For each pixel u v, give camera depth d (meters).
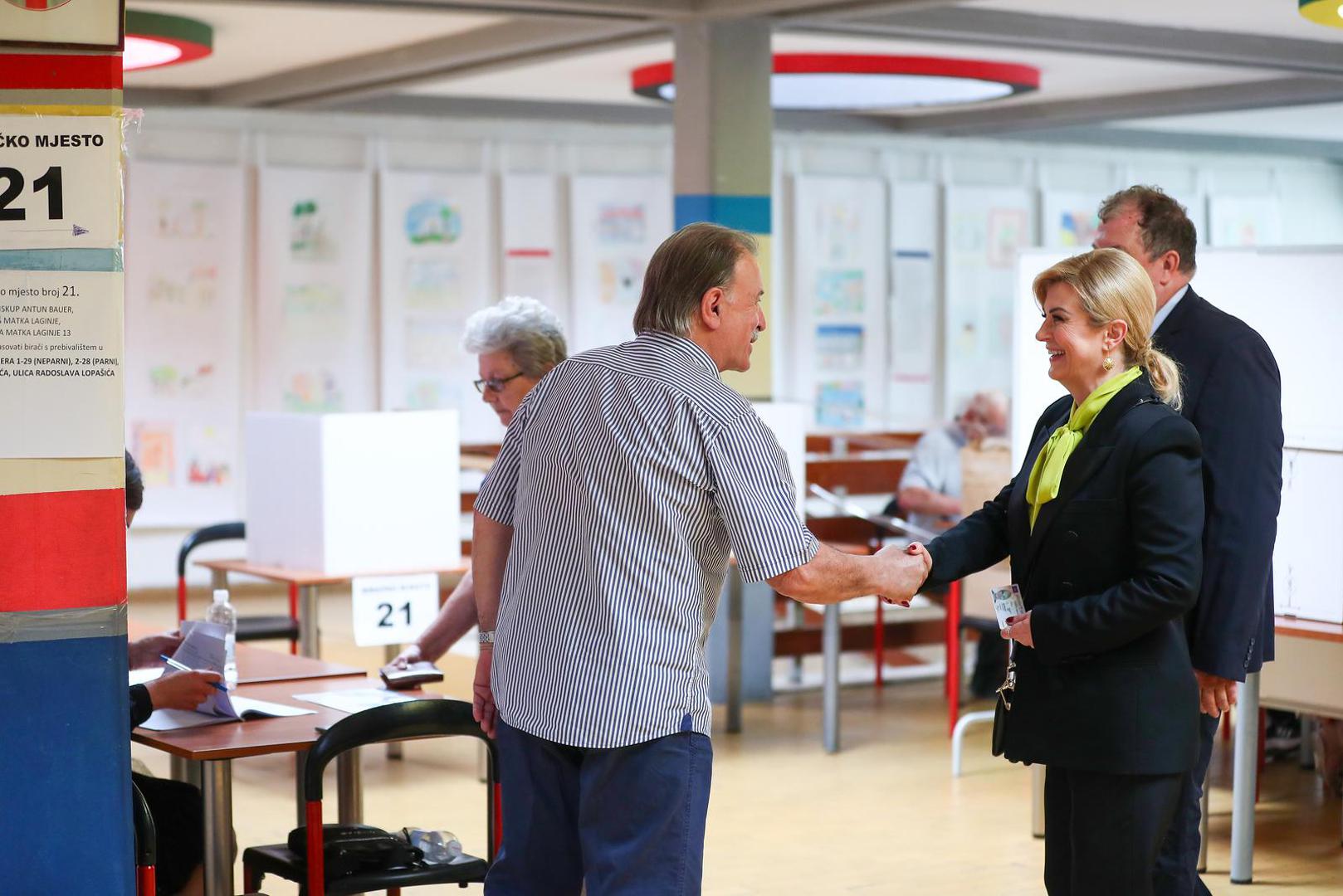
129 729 2.56
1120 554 2.92
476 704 3.28
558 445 2.80
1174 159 14.86
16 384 2.46
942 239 13.77
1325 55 9.18
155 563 11.20
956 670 6.90
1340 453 4.71
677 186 7.66
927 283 13.70
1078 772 2.98
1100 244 3.53
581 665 2.71
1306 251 4.74
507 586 2.91
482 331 3.70
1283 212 15.38
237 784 6.10
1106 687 2.92
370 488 6.21
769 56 7.57
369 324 11.73
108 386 2.49
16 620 2.49
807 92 10.28
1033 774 5.40
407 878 3.29
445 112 11.45
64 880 2.52
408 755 6.65
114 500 2.52
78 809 2.53
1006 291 14.08
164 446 11.13
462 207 11.89
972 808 5.79
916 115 12.74
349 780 4.16
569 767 2.80
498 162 12.15
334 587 11.62
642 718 2.68
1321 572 4.79
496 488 3.08
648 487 2.71
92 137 2.46
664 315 2.83
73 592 2.51
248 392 11.45
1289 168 15.39
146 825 2.96
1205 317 3.42
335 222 11.55
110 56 2.46
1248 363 3.33
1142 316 3.00
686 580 2.74
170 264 11.07
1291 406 4.81
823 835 5.43
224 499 11.34
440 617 4.14
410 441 6.27
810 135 13.23
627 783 2.70
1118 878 2.95
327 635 9.36
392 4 7.05
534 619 2.79
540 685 2.76
